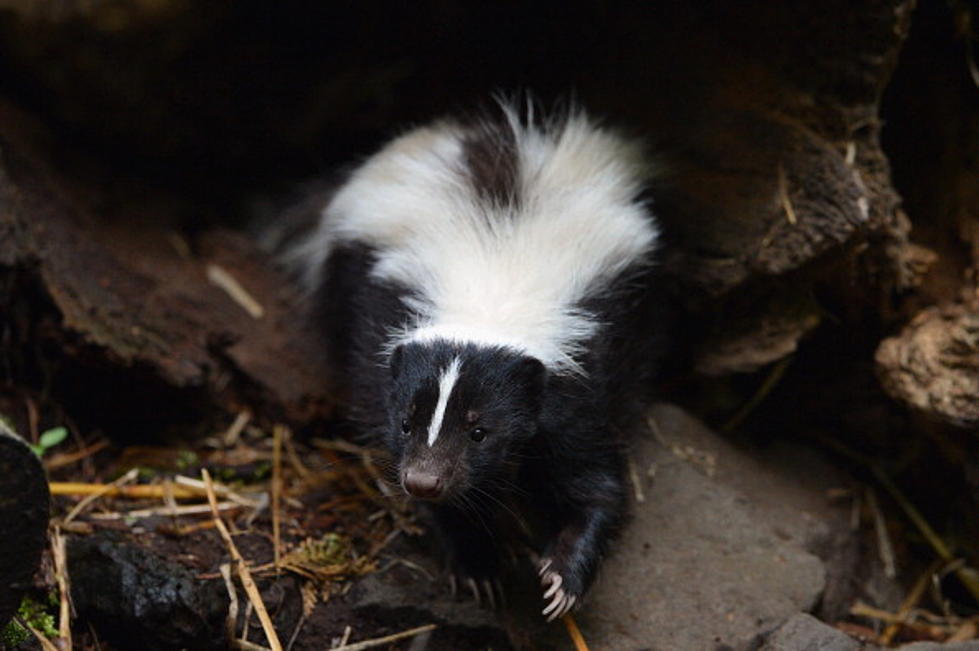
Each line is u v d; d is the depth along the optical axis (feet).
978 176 16.85
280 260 20.70
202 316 18.54
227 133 21.61
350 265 16.40
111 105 20.52
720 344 17.10
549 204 14.84
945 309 16.15
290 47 21.16
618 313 14.62
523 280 13.97
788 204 15.74
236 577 14.26
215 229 21.01
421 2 19.93
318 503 16.20
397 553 15.23
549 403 13.60
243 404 18.37
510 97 18.10
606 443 14.28
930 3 16.47
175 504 15.70
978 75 16.55
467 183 15.23
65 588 13.51
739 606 14.48
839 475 18.16
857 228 15.25
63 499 15.38
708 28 16.75
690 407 18.25
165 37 20.16
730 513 15.88
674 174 16.67
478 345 13.15
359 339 15.60
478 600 14.43
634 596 14.52
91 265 17.58
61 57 19.95
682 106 16.88
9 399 16.74
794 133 15.88
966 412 15.14
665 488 16.16
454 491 12.84
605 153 16.15
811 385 18.20
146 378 17.12
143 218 20.24
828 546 16.49
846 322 17.21
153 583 13.62
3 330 16.46
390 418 13.66
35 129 19.95
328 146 21.67
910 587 17.12
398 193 15.70
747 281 16.28
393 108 20.72
